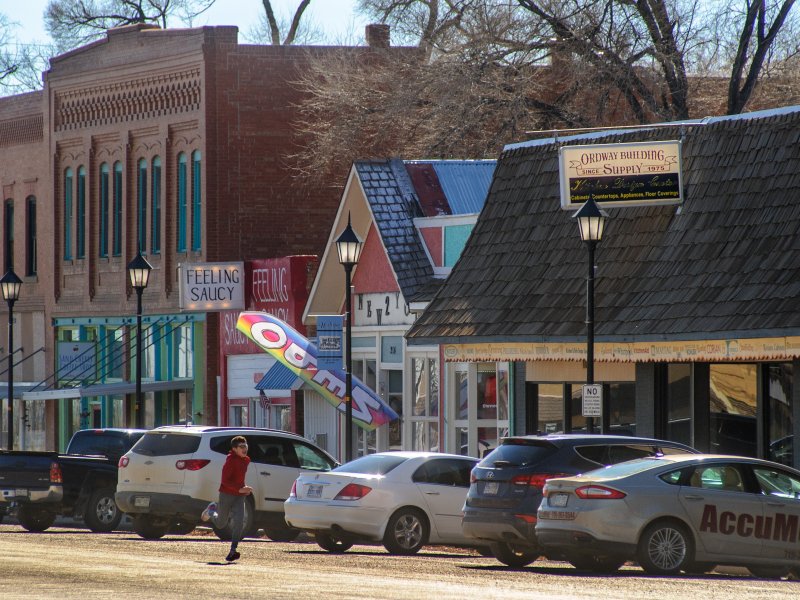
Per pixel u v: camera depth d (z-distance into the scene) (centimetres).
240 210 12706
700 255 6975
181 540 7081
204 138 12706
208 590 4300
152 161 13488
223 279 11912
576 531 5156
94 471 7925
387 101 12344
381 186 10000
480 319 7838
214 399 12500
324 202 12875
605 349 7081
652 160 7319
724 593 4375
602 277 7425
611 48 11225
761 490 5344
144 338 13500
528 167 8394
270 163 12775
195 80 12875
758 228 6794
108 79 13900
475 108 11538
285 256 12538
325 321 8494
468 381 9081
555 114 11594
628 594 4306
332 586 4459
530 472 5566
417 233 9919
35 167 15138
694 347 6581
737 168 7150
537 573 5244
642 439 5675
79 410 14425
